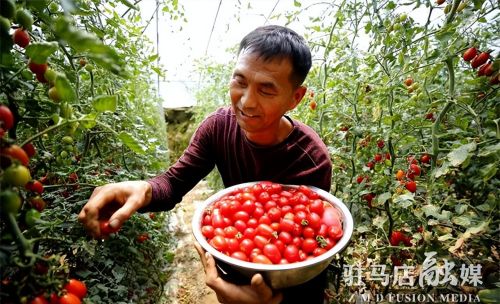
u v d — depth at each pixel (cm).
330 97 144
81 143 111
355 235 146
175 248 216
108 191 81
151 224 132
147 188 93
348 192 138
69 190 100
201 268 202
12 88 52
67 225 85
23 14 46
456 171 114
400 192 104
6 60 45
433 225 104
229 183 132
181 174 114
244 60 88
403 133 115
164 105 417
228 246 86
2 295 40
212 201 105
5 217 38
